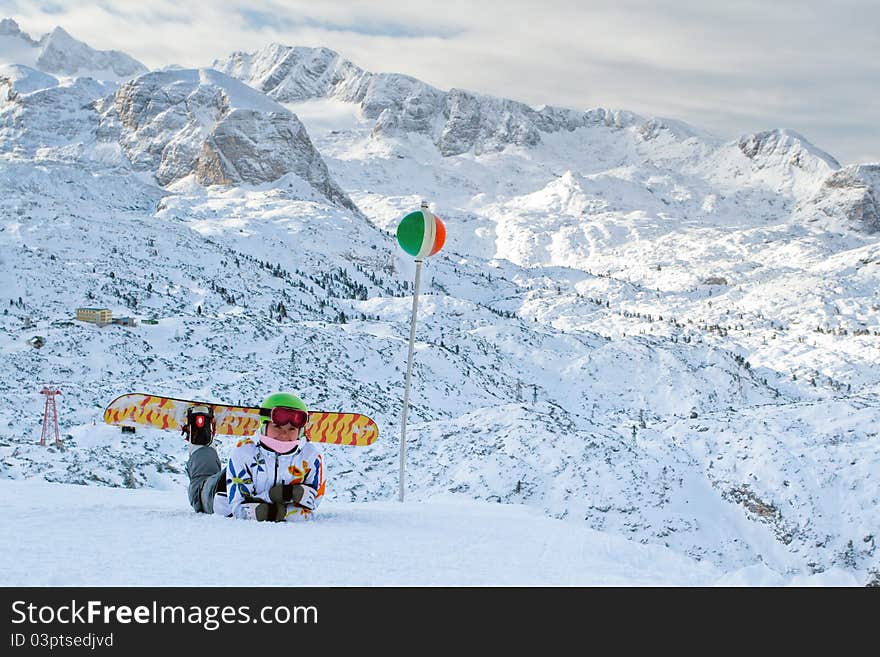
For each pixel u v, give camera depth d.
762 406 182.50
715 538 134.00
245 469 10.78
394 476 119.06
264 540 8.73
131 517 9.80
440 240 22.81
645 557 9.16
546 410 147.62
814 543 138.25
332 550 8.41
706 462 156.00
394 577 7.41
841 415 171.25
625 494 128.25
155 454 80.56
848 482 150.12
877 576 131.38
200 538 8.64
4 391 131.00
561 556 8.91
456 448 128.62
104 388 140.75
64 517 9.52
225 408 11.84
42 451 42.16
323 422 12.20
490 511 14.43
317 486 11.16
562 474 126.69
